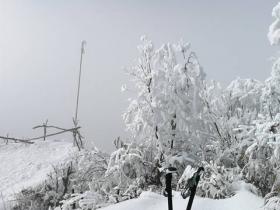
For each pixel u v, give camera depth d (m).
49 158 13.86
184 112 7.61
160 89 7.68
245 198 5.00
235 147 7.13
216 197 5.96
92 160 8.93
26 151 14.94
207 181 6.04
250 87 8.26
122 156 7.73
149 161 7.78
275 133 6.12
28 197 9.98
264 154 6.36
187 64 7.77
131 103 7.86
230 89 8.33
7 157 14.55
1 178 12.60
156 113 7.58
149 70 7.86
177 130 7.62
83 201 7.03
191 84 7.70
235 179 6.09
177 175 7.34
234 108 8.15
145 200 5.15
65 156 13.32
